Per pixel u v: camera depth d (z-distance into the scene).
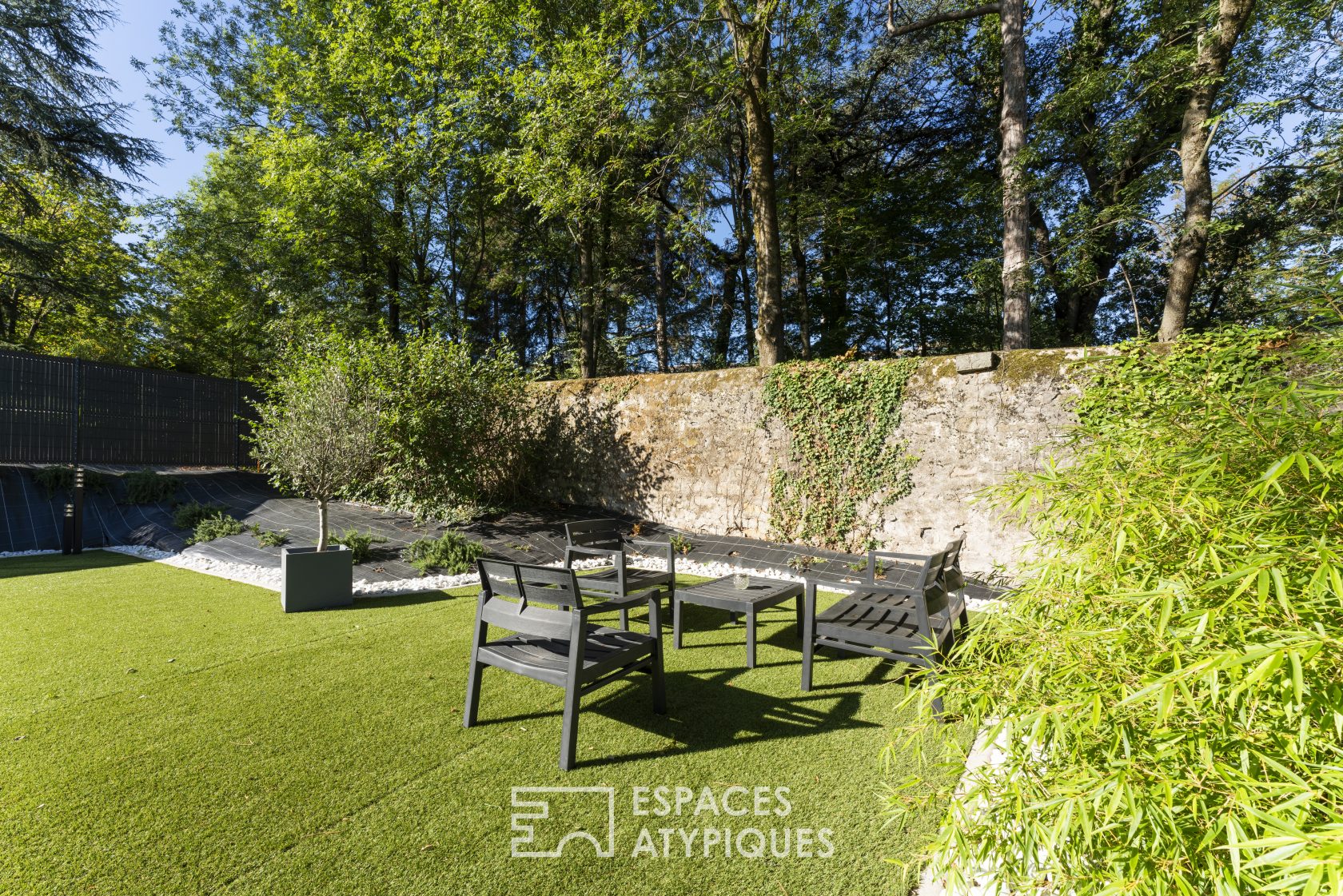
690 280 17.88
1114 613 1.37
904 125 15.71
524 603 2.95
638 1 9.66
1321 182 7.72
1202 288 11.46
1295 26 7.26
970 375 7.02
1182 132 7.89
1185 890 0.97
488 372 9.75
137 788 2.43
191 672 3.71
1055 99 9.30
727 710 3.27
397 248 15.11
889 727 3.05
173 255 18.88
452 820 2.25
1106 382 4.32
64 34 14.46
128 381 10.91
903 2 13.39
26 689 3.43
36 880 1.89
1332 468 1.11
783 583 4.65
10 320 17.75
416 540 7.79
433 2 12.53
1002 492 1.93
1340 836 0.81
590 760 2.71
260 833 2.16
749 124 10.06
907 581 6.53
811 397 8.12
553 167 10.23
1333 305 1.62
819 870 2.01
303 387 6.57
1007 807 1.27
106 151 15.10
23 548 7.94
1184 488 1.41
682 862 2.04
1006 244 9.64
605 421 9.92
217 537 7.94
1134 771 1.07
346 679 3.64
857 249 15.95
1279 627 1.07
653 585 4.55
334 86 14.26
